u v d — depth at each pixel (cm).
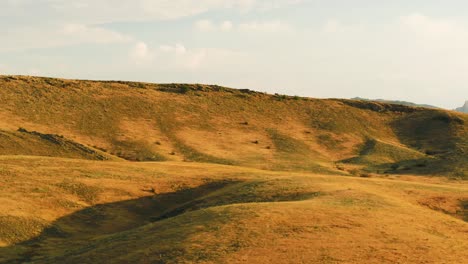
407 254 2870
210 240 3073
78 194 5725
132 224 5269
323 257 2748
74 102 12656
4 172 5991
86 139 10719
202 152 10794
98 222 5216
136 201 5816
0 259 4028
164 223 3803
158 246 3138
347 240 3047
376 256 2798
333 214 3641
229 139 12094
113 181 6225
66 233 4838
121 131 11512
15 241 4478
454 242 3278
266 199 4891
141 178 6438
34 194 5472
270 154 11069
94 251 3391
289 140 12375
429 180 8256
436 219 3941
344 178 5956
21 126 10544
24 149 8731
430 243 3147
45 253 4225
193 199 5938
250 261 2700
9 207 5009
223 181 6431
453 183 7844
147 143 11000
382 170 9938
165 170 6962
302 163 10325
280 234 3133
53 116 11612
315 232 3180
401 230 3381
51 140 9469
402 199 4838
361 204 4100
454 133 12800
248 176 6631
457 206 4819
